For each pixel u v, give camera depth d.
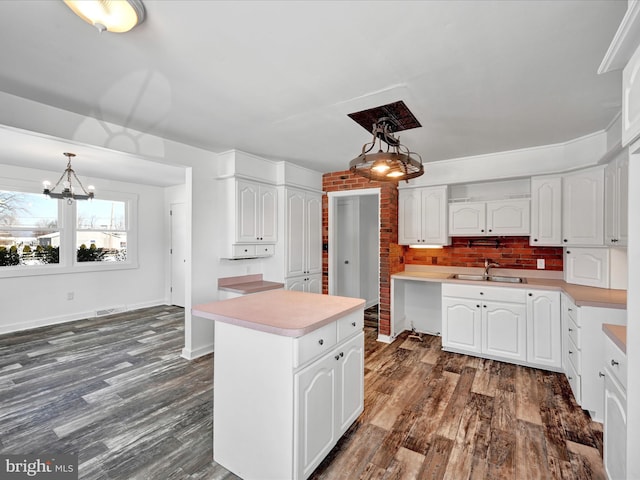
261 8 1.33
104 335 4.27
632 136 1.31
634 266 1.39
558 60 1.71
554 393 2.69
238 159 3.52
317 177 4.66
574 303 2.49
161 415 2.38
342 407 2.05
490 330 3.39
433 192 3.95
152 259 6.02
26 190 4.49
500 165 3.51
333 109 2.36
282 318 1.80
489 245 3.93
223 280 3.74
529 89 2.05
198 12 1.35
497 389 2.77
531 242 3.39
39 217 4.72
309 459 1.71
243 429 1.78
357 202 5.90
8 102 2.12
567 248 3.30
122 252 5.64
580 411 2.42
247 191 3.65
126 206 5.69
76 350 3.71
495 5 1.31
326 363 1.86
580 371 2.41
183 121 2.61
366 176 2.15
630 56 1.34
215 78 1.92
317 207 4.66
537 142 3.16
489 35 1.50
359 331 2.28
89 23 1.42
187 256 3.43
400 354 3.63
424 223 4.02
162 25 1.43
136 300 5.78
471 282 3.50
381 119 2.53
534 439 2.09
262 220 3.85
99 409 2.46
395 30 1.47
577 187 3.06
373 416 2.36
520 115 2.47
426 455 1.94
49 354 3.59
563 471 1.81
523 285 3.21
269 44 1.58
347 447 2.02
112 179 5.36
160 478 1.77
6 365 3.29
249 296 2.51
